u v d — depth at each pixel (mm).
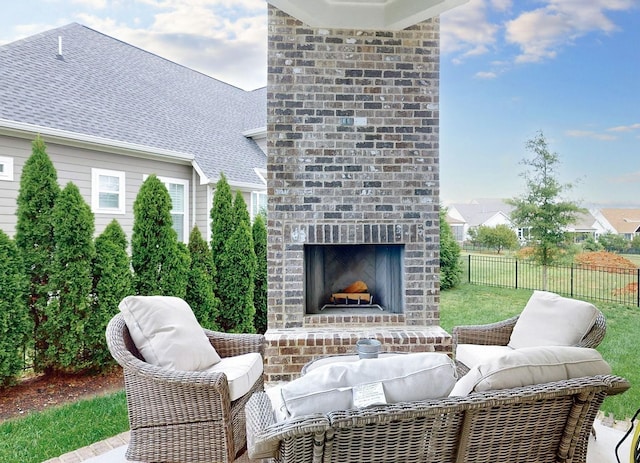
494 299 6500
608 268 5496
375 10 3703
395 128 3777
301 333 3596
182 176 8164
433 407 1248
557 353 1539
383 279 4066
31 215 3602
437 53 3805
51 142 6191
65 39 8195
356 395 1285
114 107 7781
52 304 3596
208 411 2105
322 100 3730
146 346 2336
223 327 4855
